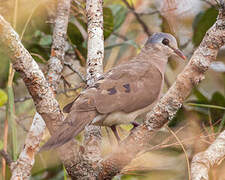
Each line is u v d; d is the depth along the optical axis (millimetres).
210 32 6438
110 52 12203
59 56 8875
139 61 9547
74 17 11844
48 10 11180
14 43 6379
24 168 7453
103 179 7246
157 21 13438
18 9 10578
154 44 10531
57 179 10328
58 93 10398
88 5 9047
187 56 12016
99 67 8734
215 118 10523
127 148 6977
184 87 6613
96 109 7660
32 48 11602
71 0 10883
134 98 8312
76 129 7102
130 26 13375
